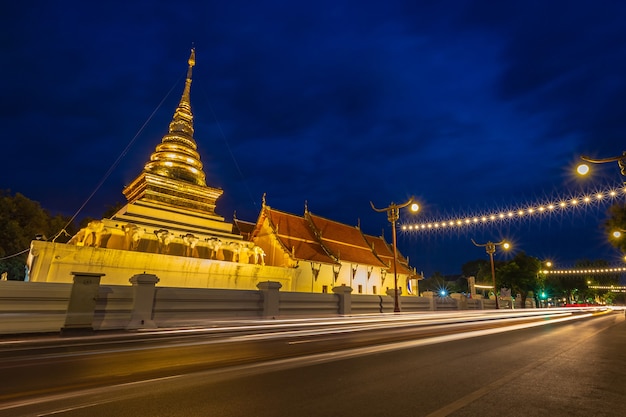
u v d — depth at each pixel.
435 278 88.38
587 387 5.48
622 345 10.32
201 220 34.44
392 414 4.23
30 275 22.66
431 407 4.48
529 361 7.62
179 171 36.38
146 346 9.81
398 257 53.09
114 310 14.76
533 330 15.29
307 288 37.16
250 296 18.67
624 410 4.41
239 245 33.53
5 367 6.91
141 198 33.56
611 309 59.72
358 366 7.00
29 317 12.89
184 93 43.94
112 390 5.25
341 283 40.78
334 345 10.01
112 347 9.62
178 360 7.62
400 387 5.43
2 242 36.19
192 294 16.80
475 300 36.38
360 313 23.73
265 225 41.47
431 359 7.77
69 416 4.14
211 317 17.00
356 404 4.59
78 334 12.61
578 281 72.31
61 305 13.85
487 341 11.07
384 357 8.02
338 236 46.25
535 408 4.46
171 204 34.12
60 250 23.16
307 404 4.60
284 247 37.91
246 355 8.27
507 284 49.84
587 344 10.52
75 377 6.05
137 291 15.28
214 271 29.83
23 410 4.34
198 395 5.00
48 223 43.97
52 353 8.59
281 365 7.08
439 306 30.81
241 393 5.09
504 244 34.38
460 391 5.21
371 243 50.78
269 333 13.18
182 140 38.84
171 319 15.89
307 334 13.04
